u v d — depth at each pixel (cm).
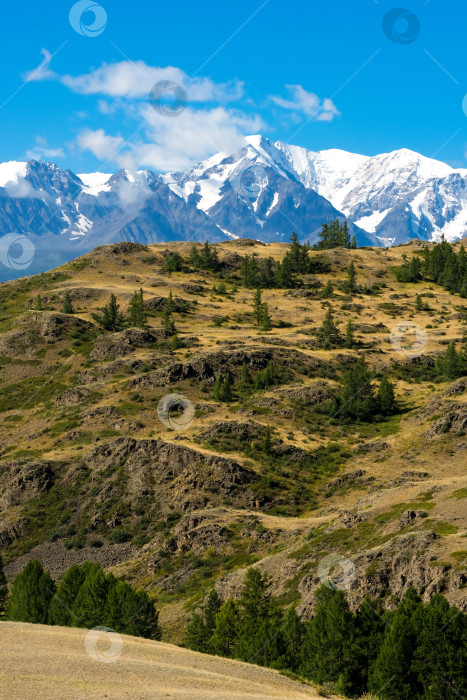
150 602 7306
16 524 13162
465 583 6725
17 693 3297
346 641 5916
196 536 11556
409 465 13362
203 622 7894
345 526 9794
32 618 7581
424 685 5391
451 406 15212
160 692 3709
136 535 12631
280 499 12925
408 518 8881
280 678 4825
